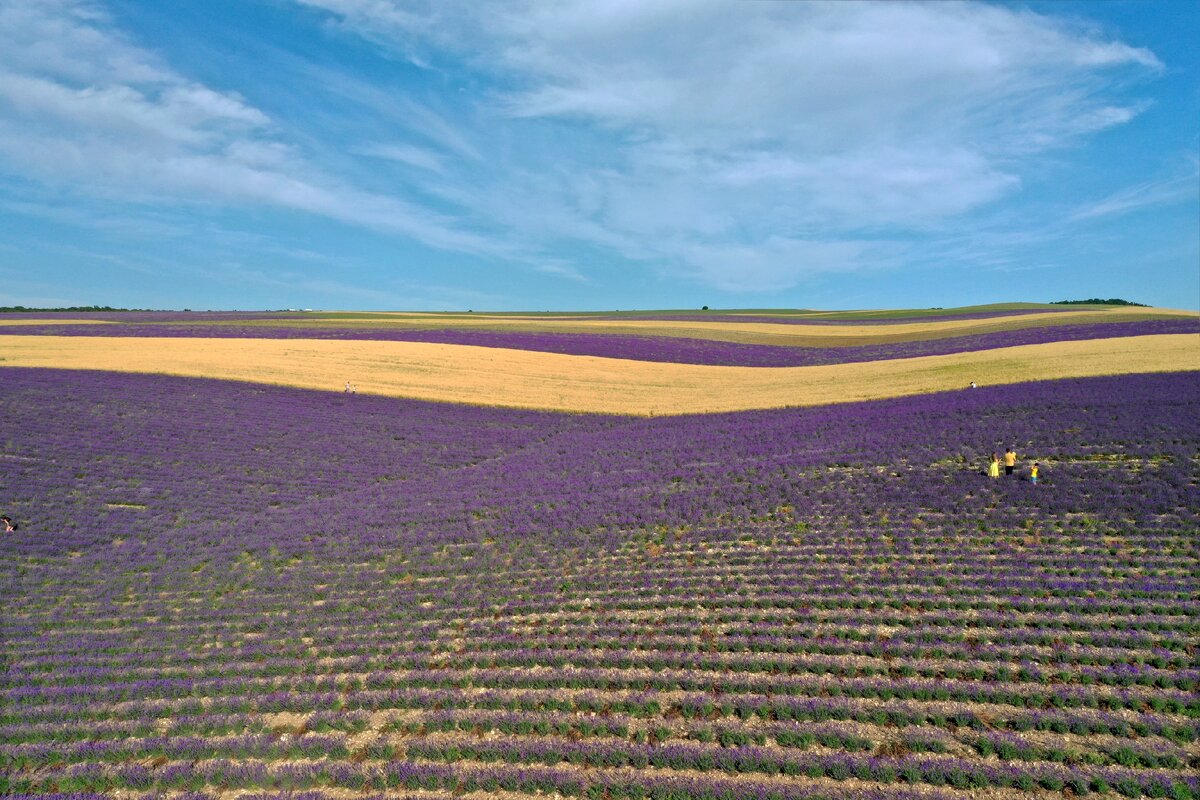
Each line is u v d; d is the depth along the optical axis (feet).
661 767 50.72
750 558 85.35
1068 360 180.45
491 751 52.90
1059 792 44.83
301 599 83.35
